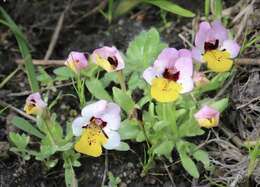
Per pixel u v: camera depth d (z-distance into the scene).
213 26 0.22
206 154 0.22
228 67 0.22
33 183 0.23
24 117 0.24
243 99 0.24
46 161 0.23
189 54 0.21
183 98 0.23
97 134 0.21
